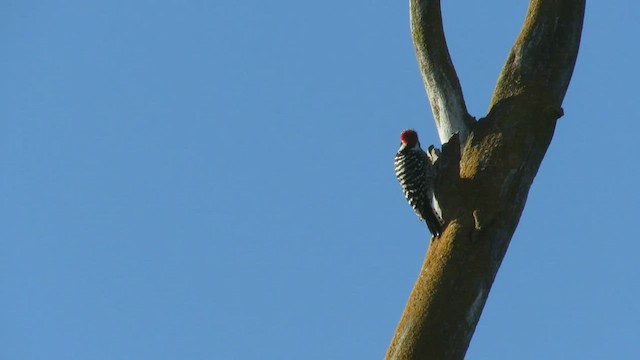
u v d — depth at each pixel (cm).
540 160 1209
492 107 1238
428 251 1151
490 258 1123
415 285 1121
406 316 1097
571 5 1258
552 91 1240
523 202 1180
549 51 1252
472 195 1158
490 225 1136
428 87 1283
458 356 1076
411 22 1301
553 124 1224
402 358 1070
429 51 1280
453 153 1207
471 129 1228
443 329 1077
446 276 1104
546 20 1259
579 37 1266
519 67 1253
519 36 1272
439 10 1296
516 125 1205
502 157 1183
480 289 1105
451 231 1137
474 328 1098
